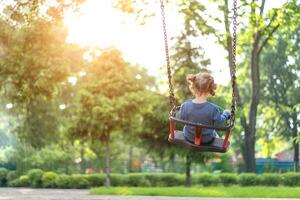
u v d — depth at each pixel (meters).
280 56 62.78
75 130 34.12
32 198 27.00
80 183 40.75
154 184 42.03
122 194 29.67
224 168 62.56
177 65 37.78
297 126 63.66
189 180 39.16
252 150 46.56
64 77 25.58
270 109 66.25
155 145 38.81
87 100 33.59
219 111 8.52
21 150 49.78
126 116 33.91
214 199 25.31
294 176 38.78
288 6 36.69
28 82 25.70
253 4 36.81
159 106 37.81
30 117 49.09
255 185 39.94
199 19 37.94
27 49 25.08
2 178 45.16
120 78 34.09
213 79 8.55
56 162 50.81
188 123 8.17
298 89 63.06
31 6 24.91
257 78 46.78
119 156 64.25
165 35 10.26
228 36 39.16
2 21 24.83
